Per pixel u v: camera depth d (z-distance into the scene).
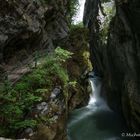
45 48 11.71
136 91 12.88
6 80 8.05
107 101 18.50
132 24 13.02
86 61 16.39
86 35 17.06
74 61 15.37
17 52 9.86
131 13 12.76
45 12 11.38
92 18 23.69
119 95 16.08
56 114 8.32
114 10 18.92
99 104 18.53
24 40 10.03
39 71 8.79
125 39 14.16
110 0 20.92
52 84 8.75
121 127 14.85
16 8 9.17
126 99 14.27
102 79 21.47
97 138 13.51
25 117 7.50
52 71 9.12
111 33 16.81
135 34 12.88
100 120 15.55
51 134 7.84
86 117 15.63
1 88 7.80
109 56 17.97
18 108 7.30
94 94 20.12
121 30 14.61
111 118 16.02
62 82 9.20
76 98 14.98
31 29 10.02
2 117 7.17
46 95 8.30
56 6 12.66
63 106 8.90
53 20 12.99
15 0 9.15
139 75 12.81
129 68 13.88
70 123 14.45
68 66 14.36
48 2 11.83
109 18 19.33
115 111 16.94
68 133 13.48
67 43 14.96
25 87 8.08
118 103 16.28
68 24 15.96
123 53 14.65
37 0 10.70
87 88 17.72
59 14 13.69
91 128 14.45
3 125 7.07
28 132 7.30
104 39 18.97
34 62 10.05
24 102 7.71
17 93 7.85
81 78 15.98
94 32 22.02
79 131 13.98
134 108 12.91
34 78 8.47
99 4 21.88
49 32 12.65
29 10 10.02
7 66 9.09
